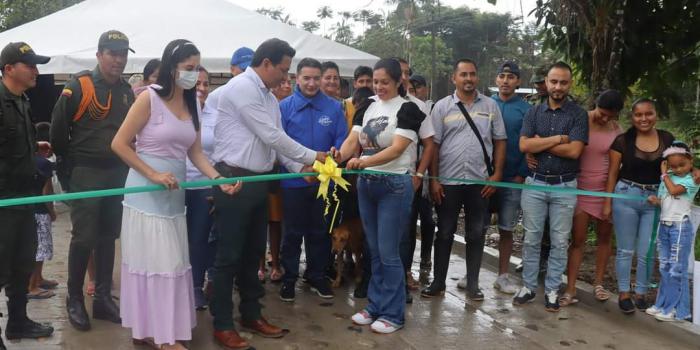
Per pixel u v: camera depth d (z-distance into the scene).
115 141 3.30
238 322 4.24
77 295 3.99
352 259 5.59
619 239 4.48
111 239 4.14
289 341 3.95
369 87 4.93
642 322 4.37
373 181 3.93
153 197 3.37
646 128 4.33
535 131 4.61
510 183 4.76
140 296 3.44
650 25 6.16
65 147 3.96
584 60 6.53
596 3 5.69
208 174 3.62
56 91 9.84
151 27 7.56
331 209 4.84
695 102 9.05
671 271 4.20
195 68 3.39
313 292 5.00
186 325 3.51
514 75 5.00
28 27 7.86
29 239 3.71
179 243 3.48
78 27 7.67
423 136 4.34
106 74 3.96
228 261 3.69
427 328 4.26
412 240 5.13
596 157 4.62
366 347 3.88
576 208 4.68
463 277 5.52
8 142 3.46
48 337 3.83
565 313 4.65
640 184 4.38
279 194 5.11
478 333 4.19
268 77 3.63
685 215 4.15
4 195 3.48
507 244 5.20
